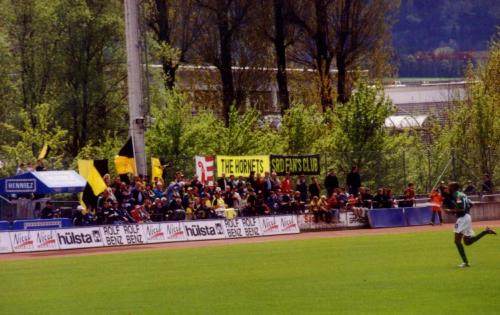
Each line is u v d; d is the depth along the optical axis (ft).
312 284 129.29
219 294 121.39
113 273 151.33
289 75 409.08
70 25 307.17
